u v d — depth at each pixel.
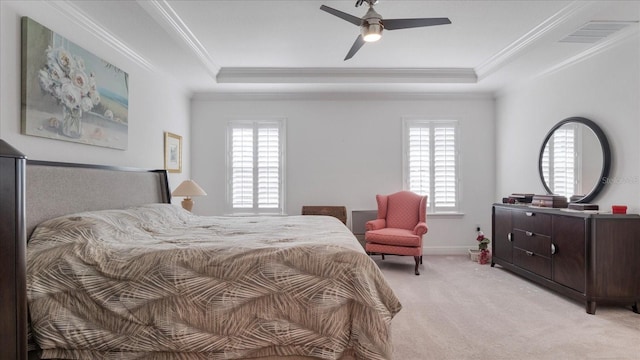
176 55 3.37
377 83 4.44
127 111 3.10
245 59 4.00
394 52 3.79
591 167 3.24
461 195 4.98
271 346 1.54
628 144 2.90
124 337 1.51
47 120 2.13
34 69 2.03
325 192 4.96
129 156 3.21
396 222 4.53
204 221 3.08
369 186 4.98
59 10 2.28
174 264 1.60
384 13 2.87
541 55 3.45
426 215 4.71
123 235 1.99
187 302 1.54
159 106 3.87
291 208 4.95
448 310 2.75
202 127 4.91
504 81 4.37
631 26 2.80
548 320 2.55
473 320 2.55
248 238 2.06
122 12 2.49
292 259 1.63
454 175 4.96
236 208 4.95
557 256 3.06
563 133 3.63
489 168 4.99
